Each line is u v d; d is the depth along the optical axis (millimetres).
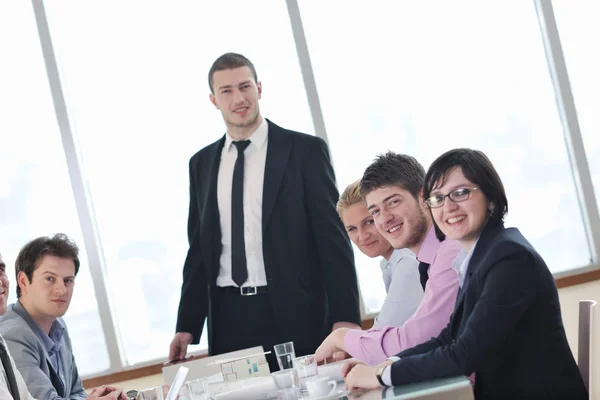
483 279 1994
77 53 4828
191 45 4844
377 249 2963
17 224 4723
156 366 4676
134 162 4801
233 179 3609
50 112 4789
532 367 1935
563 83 4836
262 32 4844
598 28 4887
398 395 1772
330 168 3619
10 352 3039
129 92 4828
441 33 4883
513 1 4891
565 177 4844
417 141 4836
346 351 2467
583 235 4820
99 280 4695
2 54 4793
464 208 2074
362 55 4863
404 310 2666
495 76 4863
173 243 4777
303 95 4820
